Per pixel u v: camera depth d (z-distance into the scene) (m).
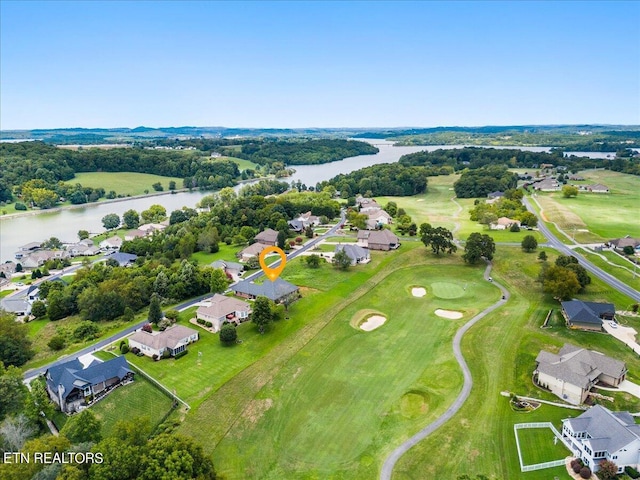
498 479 54.38
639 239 146.50
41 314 115.38
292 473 56.44
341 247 140.38
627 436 55.22
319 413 67.88
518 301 107.00
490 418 65.50
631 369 76.19
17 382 68.94
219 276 118.75
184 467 48.00
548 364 73.19
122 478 46.75
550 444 59.97
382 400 70.81
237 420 66.50
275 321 98.56
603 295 106.31
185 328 91.38
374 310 105.12
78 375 73.12
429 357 83.31
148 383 76.38
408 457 58.41
